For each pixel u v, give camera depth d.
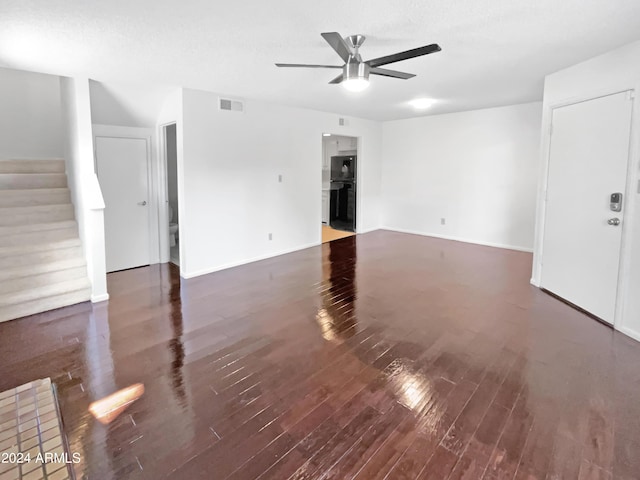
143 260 5.20
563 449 1.81
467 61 3.36
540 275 4.13
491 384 2.35
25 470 1.70
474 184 6.40
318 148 6.20
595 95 3.24
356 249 6.14
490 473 1.68
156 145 5.09
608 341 2.90
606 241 3.20
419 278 4.55
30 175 4.23
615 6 2.25
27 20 2.35
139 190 5.04
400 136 7.34
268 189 5.46
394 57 2.56
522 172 5.82
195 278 4.60
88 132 3.69
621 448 1.81
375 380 2.40
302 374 2.48
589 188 3.37
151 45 2.84
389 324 3.24
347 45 2.54
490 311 3.51
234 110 4.88
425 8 2.26
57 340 2.96
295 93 4.68
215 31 2.57
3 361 2.65
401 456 1.78
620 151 3.04
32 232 3.82
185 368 2.55
